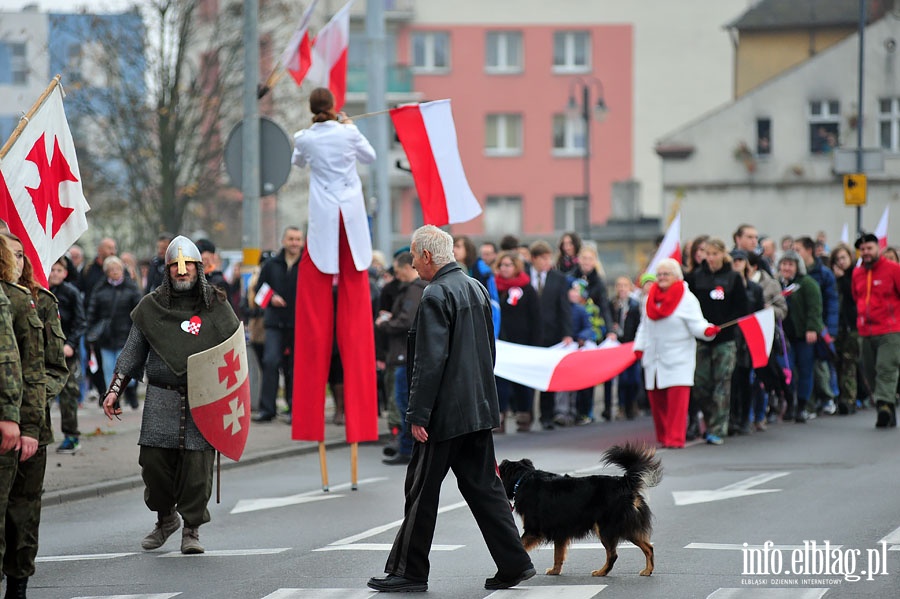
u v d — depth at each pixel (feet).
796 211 279.08
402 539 43.96
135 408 107.96
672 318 82.94
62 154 54.08
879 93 274.98
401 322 81.05
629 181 312.09
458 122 341.82
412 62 338.34
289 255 97.86
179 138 205.57
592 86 346.74
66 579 46.83
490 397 44.57
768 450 81.46
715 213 282.36
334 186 67.67
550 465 75.66
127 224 222.48
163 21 198.59
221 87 207.62
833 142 277.03
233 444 51.72
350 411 69.00
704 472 71.67
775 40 314.55
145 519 60.90
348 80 323.37
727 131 280.92
